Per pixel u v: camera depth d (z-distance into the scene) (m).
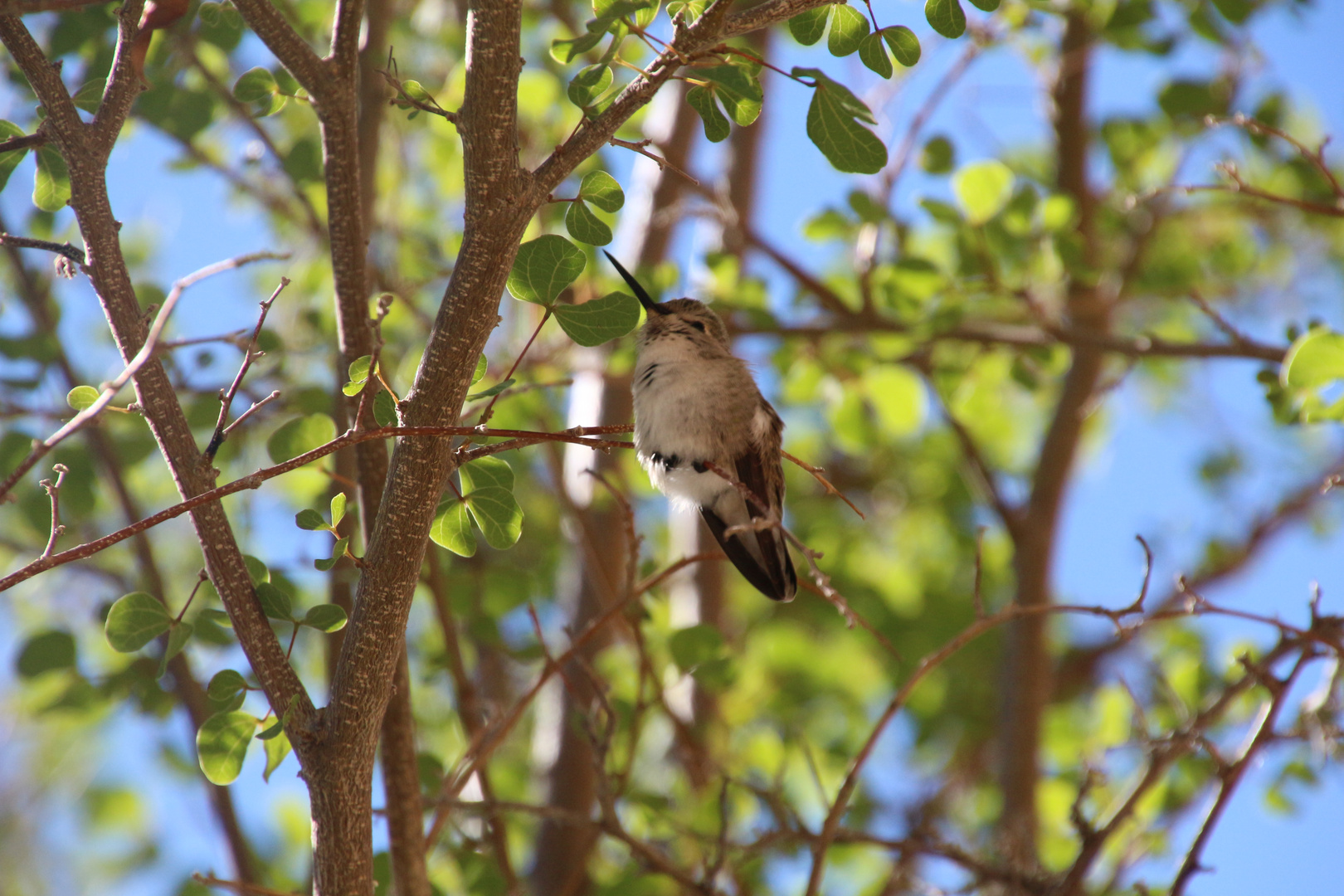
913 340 11.88
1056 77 13.80
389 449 6.83
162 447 5.17
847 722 14.98
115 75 5.20
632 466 12.45
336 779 5.07
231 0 5.73
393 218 11.84
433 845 6.84
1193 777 9.80
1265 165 13.14
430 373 4.96
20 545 9.80
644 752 12.21
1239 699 9.77
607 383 11.60
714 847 8.74
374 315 7.12
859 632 14.96
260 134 9.35
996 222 11.48
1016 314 12.79
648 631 9.98
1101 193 14.82
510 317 11.48
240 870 8.85
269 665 5.19
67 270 5.26
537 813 7.06
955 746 14.97
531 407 11.03
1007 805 11.14
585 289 10.47
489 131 4.74
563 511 10.99
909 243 12.57
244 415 5.20
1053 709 13.76
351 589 8.03
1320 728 7.30
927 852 7.75
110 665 10.28
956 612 15.57
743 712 13.88
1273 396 9.06
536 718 13.51
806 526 16.23
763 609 15.83
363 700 5.05
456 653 8.26
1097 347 11.20
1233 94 12.36
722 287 11.97
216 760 5.55
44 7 4.94
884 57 5.49
